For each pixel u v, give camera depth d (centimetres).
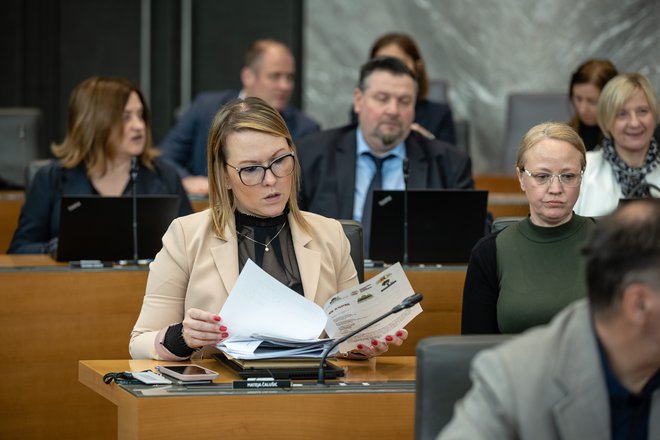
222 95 957
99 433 582
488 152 1223
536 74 1214
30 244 666
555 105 1029
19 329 570
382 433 375
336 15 1226
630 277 233
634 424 250
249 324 394
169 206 604
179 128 955
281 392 368
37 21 1192
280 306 396
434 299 585
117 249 599
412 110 679
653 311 232
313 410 369
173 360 413
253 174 425
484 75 1220
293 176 440
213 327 390
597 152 638
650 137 621
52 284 572
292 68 941
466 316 456
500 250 449
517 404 244
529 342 250
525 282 439
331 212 668
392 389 377
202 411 360
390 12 1226
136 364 409
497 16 1216
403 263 602
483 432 245
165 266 433
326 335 430
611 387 247
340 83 1232
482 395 249
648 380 246
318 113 1234
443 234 602
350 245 479
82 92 677
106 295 578
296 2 1223
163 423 357
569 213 445
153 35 1205
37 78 1196
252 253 434
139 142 679
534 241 444
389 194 596
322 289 436
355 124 700
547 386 244
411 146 686
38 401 573
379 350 417
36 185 676
